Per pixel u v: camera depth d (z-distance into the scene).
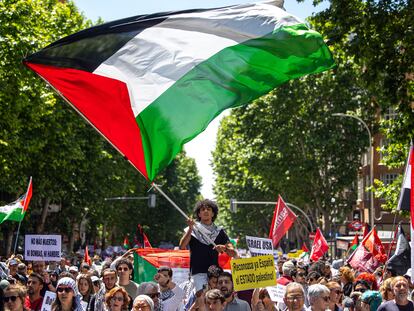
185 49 10.55
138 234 89.88
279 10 10.67
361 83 22.47
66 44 10.55
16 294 9.77
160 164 10.52
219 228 11.16
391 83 21.52
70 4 47.88
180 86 10.45
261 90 10.66
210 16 10.67
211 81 10.48
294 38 10.45
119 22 10.67
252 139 56.50
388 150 32.78
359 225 48.69
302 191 57.12
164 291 11.45
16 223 49.50
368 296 12.30
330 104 54.88
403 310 11.59
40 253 15.64
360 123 54.25
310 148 54.84
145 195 90.88
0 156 36.00
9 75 33.12
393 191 36.91
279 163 55.59
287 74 10.67
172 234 102.75
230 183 78.75
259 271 10.51
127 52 10.54
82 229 71.56
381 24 21.33
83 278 12.91
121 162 58.16
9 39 32.81
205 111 10.49
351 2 21.73
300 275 15.11
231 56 10.52
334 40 21.83
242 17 10.62
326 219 57.81
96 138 49.50
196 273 10.99
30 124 37.19
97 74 10.45
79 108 10.54
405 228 53.72
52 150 43.41
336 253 58.47
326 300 9.49
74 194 51.34
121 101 10.45
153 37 10.59
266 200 77.75
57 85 10.56
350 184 56.59
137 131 10.47
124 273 12.30
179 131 10.49
